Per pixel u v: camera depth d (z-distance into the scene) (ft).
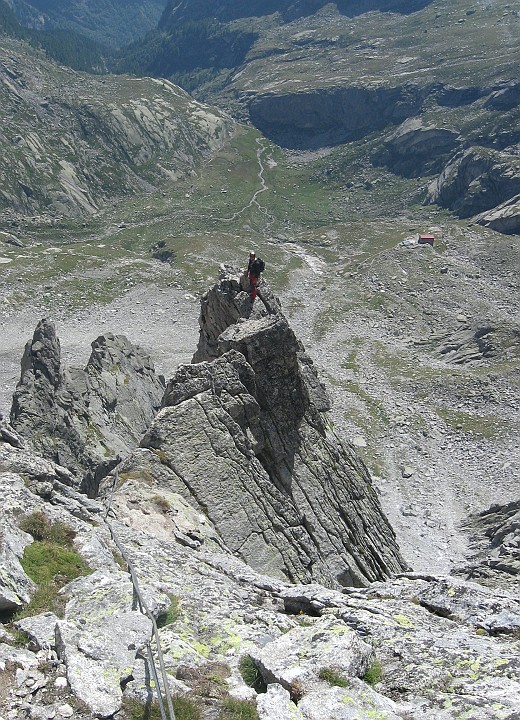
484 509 312.50
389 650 60.85
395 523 301.63
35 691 51.80
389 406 407.03
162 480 112.06
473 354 463.42
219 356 133.49
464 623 75.00
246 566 87.15
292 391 129.08
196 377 124.16
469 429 379.96
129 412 278.67
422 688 54.75
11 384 426.51
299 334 522.06
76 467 229.04
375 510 134.62
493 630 73.56
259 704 50.37
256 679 55.72
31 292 582.35
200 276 620.49
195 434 117.39
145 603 62.49
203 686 52.95
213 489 112.47
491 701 51.49
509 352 453.99
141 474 111.55
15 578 63.82
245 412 122.21
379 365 463.83
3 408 389.19
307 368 138.10
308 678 53.42
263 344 126.52
